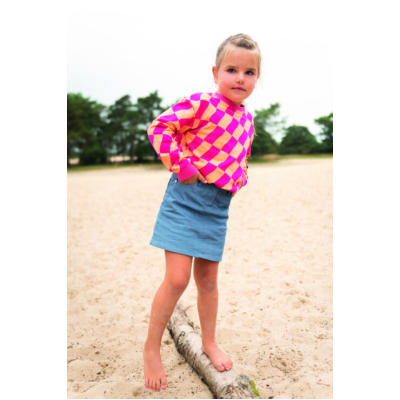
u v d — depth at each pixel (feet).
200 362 7.30
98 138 117.70
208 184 6.52
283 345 8.57
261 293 11.43
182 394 7.09
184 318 8.95
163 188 34.06
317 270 12.91
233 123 6.54
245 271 13.37
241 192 28.07
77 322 10.34
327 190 26.27
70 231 20.58
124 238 18.99
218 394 6.66
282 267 13.39
